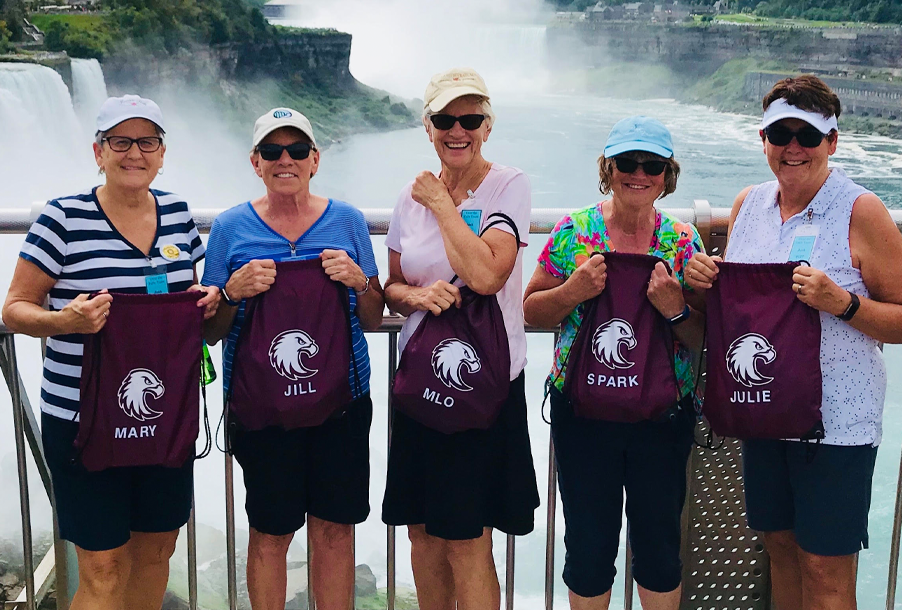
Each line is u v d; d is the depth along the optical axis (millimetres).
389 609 2625
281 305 2260
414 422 2367
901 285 2174
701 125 76062
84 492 2217
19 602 2936
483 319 2250
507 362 2254
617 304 2248
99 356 2148
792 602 2492
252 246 2334
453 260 2205
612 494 2348
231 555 2596
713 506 2711
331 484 2395
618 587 6188
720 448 2658
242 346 2275
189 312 2191
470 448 2295
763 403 2188
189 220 2359
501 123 77875
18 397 2557
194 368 2209
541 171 57250
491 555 2443
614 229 2342
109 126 2133
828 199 2238
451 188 2367
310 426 2338
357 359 2404
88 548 2227
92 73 44656
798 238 2246
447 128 2260
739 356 2201
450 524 2307
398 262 2453
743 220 2418
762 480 2369
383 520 2439
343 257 2285
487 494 2344
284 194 2318
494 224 2277
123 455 2174
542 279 2414
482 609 2402
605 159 2285
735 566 2752
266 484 2359
